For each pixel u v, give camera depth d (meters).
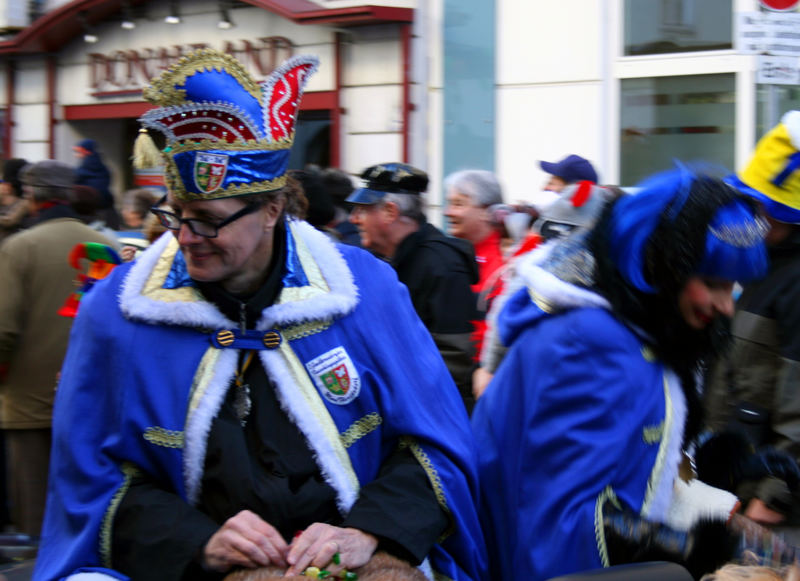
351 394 2.09
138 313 2.02
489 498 2.32
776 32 4.35
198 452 2.00
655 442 2.13
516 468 2.26
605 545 2.06
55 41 11.59
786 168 2.99
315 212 4.22
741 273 2.05
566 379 2.12
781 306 3.04
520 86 7.30
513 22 7.27
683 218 2.04
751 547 2.22
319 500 2.03
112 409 2.02
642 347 2.14
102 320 2.04
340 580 1.91
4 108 12.41
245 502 1.97
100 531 1.99
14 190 7.15
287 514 1.99
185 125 1.91
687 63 6.71
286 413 2.06
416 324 2.26
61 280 4.45
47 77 11.91
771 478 2.50
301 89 2.10
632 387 2.10
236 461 1.99
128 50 11.01
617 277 2.13
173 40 10.48
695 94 6.73
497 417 2.31
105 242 4.61
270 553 1.91
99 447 2.03
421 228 4.18
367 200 4.17
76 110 11.76
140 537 1.96
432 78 7.75
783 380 3.03
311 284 2.12
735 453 2.50
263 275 2.08
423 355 2.23
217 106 1.92
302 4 9.01
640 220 2.09
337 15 8.41
